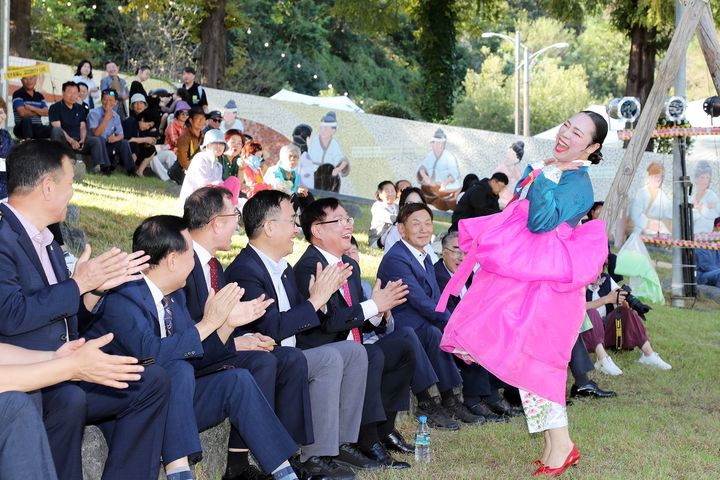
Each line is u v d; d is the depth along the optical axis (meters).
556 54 60.38
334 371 5.07
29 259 3.95
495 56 56.44
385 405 5.71
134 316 4.25
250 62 38.72
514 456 5.68
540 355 5.15
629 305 8.98
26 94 13.54
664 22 21.17
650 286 12.20
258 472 4.75
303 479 5.00
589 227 5.31
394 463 5.41
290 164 12.30
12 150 4.02
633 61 23.16
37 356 3.77
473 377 6.70
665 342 10.09
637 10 21.78
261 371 4.72
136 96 15.54
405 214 6.77
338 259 5.87
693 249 13.30
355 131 18.39
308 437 4.86
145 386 3.97
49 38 30.53
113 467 3.96
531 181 5.27
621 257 12.13
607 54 60.47
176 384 4.20
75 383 4.01
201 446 4.38
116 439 3.99
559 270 5.08
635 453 5.83
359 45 46.94
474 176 13.33
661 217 17.16
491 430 6.27
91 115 14.45
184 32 32.88
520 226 5.18
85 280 3.87
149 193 13.02
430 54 28.03
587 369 7.60
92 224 9.84
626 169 10.36
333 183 18.28
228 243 5.09
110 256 3.89
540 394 5.17
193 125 14.45
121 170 15.06
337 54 46.53
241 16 25.39
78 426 3.74
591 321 8.51
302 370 4.89
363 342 6.38
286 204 5.29
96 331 4.30
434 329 6.52
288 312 5.09
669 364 9.03
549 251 5.11
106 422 4.15
